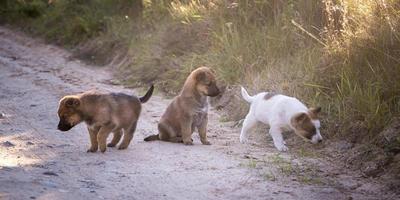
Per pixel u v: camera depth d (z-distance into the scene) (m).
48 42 27.64
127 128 11.44
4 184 8.45
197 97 11.88
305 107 11.80
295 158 11.04
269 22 16.61
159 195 8.62
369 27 13.07
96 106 10.98
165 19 21.17
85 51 24.36
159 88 17.75
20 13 32.50
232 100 15.11
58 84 18.88
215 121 14.33
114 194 8.55
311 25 15.02
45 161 10.33
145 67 19.47
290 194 8.93
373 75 12.36
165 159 10.74
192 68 17.06
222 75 16.02
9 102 16.17
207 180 9.43
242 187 9.15
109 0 26.31
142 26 22.44
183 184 9.20
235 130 13.53
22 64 23.25
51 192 8.32
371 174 10.21
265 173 9.92
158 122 13.51
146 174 9.67
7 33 31.06
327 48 13.62
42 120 13.95
